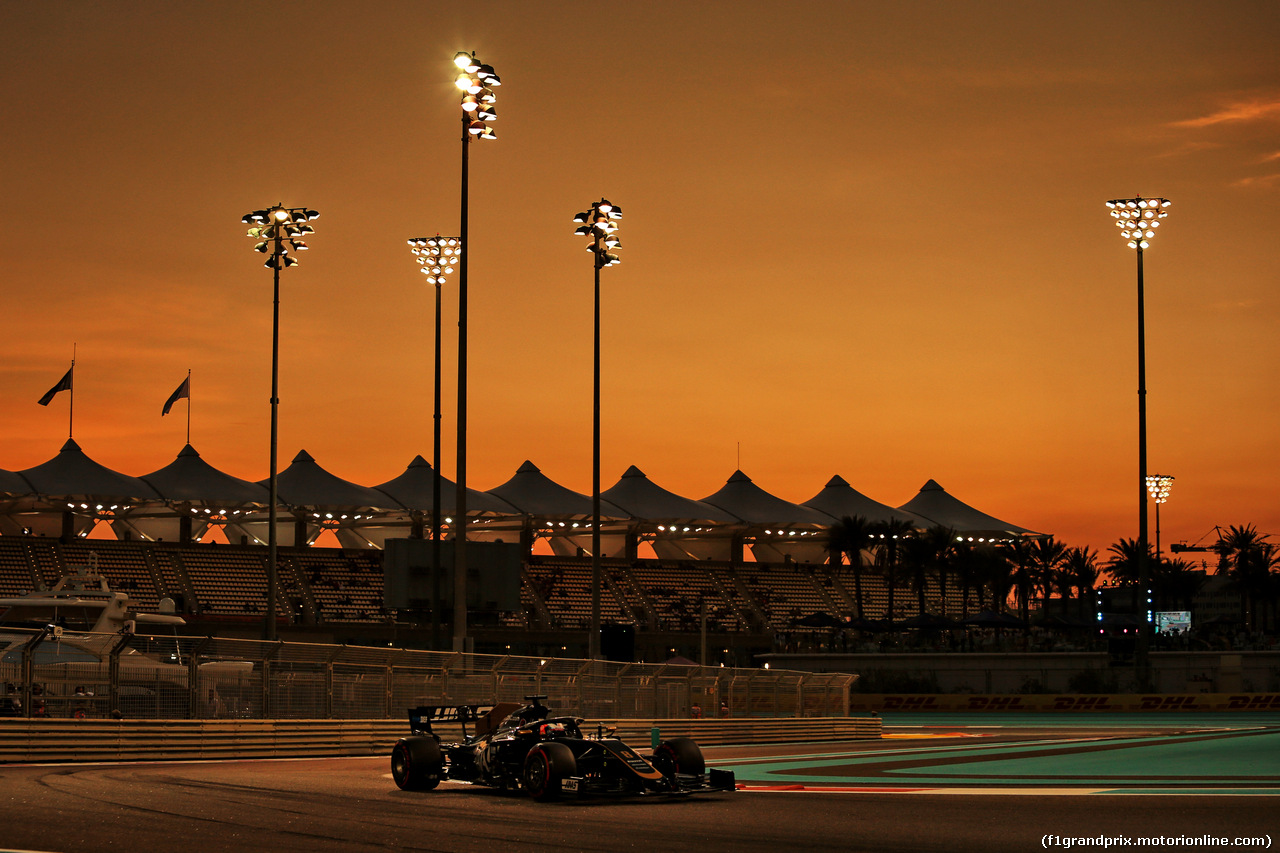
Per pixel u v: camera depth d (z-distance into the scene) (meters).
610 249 48.12
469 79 38.94
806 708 41.59
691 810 17.27
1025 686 69.00
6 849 12.73
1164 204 61.94
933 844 13.73
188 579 89.81
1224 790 20.31
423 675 31.33
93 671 26.42
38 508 95.69
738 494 113.75
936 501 120.81
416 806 17.39
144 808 16.33
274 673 28.61
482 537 112.19
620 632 44.81
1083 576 139.38
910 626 80.75
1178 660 68.50
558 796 18.41
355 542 109.06
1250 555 129.88
